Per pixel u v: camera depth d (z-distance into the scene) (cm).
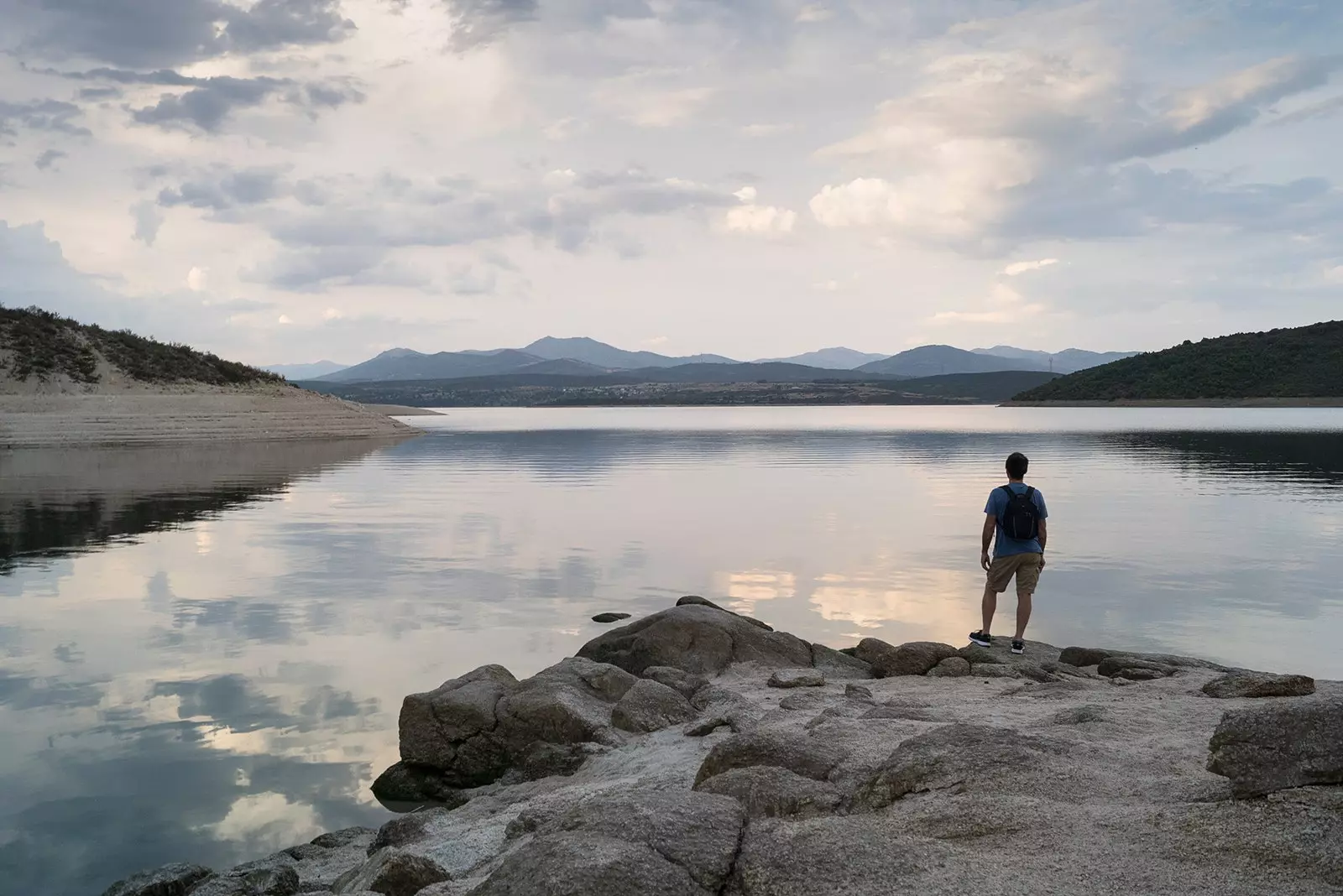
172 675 1039
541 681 900
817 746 545
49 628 1240
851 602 1421
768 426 9469
